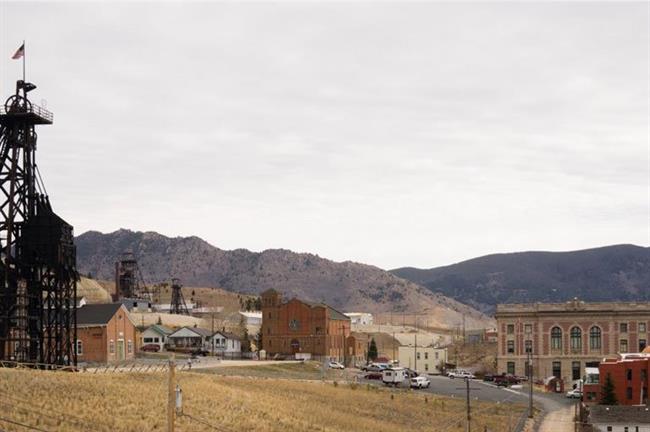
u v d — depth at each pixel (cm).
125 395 9025
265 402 10856
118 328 14525
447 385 17650
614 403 15288
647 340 19200
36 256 11212
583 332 19462
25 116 11125
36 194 11369
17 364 10206
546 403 15912
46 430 7056
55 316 11356
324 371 16425
